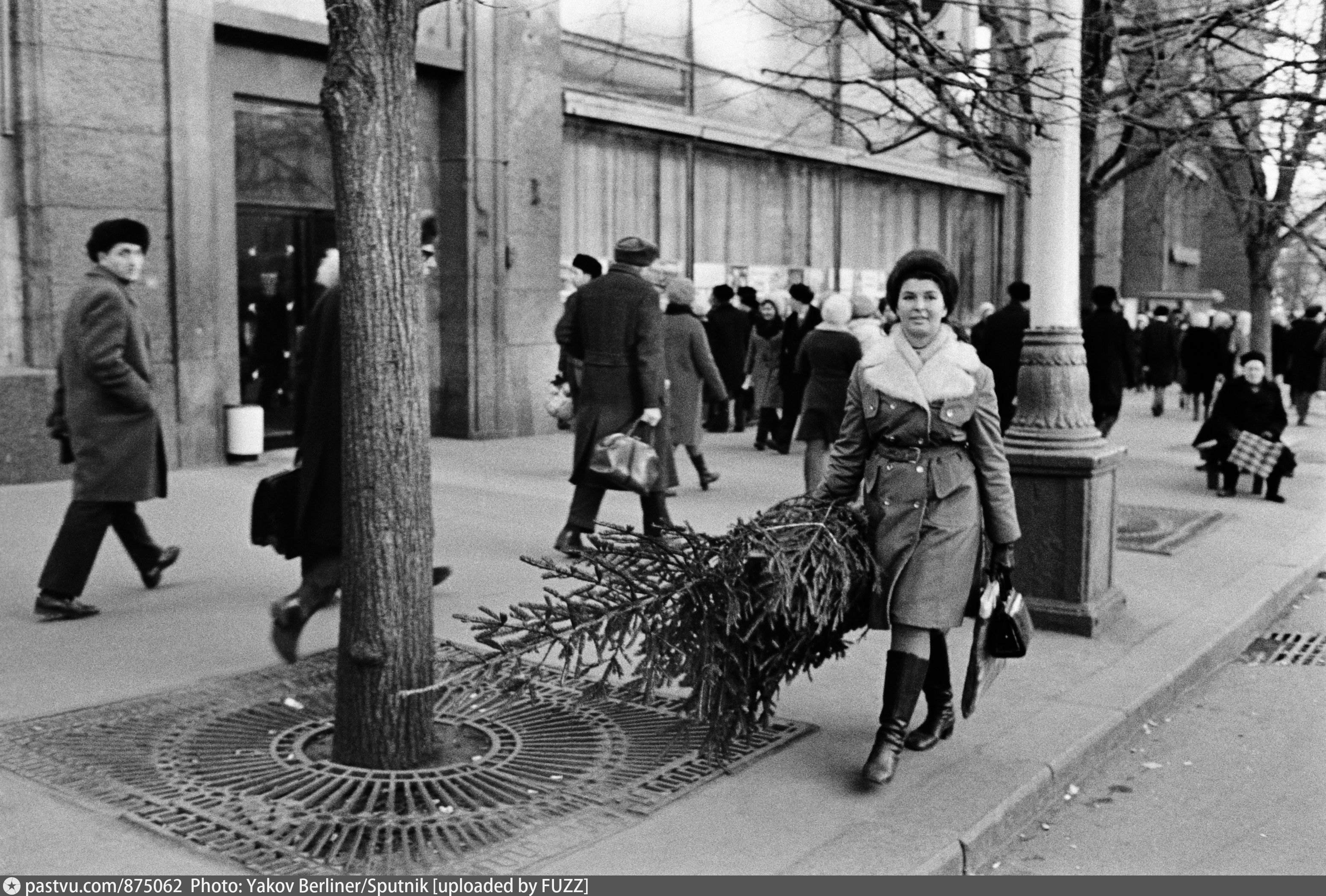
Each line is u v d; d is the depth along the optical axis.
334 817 3.95
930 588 4.37
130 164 10.64
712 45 17.31
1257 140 9.34
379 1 4.08
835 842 3.95
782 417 14.38
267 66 11.99
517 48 14.05
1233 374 19.31
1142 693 5.72
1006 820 4.32
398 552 4.27
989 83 6.62
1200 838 4.45
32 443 10.04
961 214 24.66
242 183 11.99
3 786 4.14
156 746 4.51
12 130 10.02
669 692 5.31
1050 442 6.74
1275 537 9.81
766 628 4.33
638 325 7.83
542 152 14.49
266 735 4.64
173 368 11.05
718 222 18.05
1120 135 9.10
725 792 4.32
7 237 10.09
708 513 9.98
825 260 20.50
